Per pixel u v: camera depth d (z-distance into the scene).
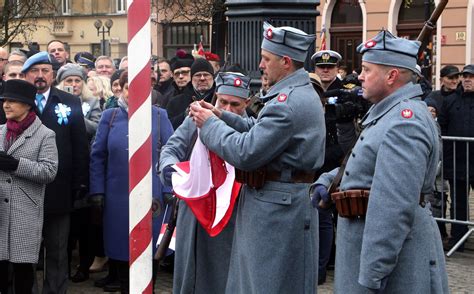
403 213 3.54
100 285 6.71
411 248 3.69
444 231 8.27
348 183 3.80
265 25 4.43
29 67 5.86
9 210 5.35
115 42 33.66
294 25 5.79
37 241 5.43
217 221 4.61
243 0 5.77
